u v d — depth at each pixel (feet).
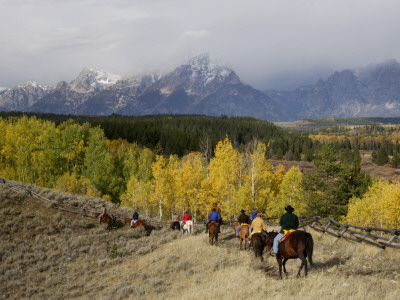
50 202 92.58
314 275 41.55
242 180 146.00
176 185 157.28
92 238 81.30
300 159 490.49
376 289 35.83
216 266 56.70
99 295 53.52
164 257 68.90
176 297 44.47
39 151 205.46
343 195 156.56
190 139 472.03
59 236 79.82
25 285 59.67
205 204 148.36
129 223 95.20
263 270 48.83
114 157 256.11
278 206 137.59
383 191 149.89
